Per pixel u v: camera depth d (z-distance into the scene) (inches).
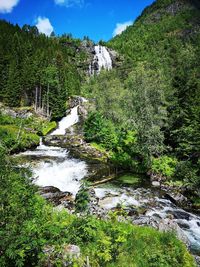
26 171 475.8
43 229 408.8
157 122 1596.9
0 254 345.4
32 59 3358.8
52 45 4926.2
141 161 1572.3
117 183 1296.8
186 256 542.6
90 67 5369.1
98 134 1975.9
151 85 1617.9
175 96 1673.2
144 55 6200.8
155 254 511.8
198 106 1402.6
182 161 1326.3
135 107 1601.9
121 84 2706.7
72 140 2117.4
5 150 471.2
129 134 1790.1
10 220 358.9
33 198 444.5
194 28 7578.7
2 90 3004.4
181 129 1416.1
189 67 2290.8
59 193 1019.3
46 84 3149.6
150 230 612.4
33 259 375.2
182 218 934.4
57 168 1422.2
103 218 730.2
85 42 5994.1
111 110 2272.4
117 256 493.4
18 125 2308.1
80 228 498.9
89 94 3715.6
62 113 2979.8
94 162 1577.3
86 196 688.4
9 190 385.4
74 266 418.6
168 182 1290.6
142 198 1104.2
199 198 1119.0
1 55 3198.8
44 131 2497.5
